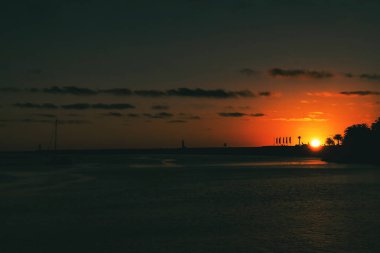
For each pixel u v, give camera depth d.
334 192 55.09
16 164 153.25
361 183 67.25
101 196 52.75
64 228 33.72
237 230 32.69
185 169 115.94
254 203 45.66
